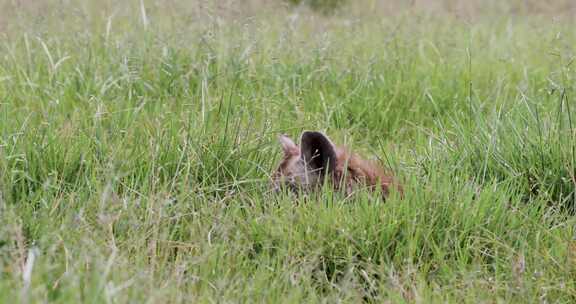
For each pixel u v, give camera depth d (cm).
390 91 2222
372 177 1603
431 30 2819
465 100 2161
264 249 1424
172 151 1688
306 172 1591
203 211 1526
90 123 1838
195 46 2312
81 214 1416
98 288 1127
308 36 2578
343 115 2123
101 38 2433
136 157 1675
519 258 1376
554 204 1595
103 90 2047
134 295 1147
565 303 1339
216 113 1923
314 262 1412
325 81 2280
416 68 2395
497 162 1706
